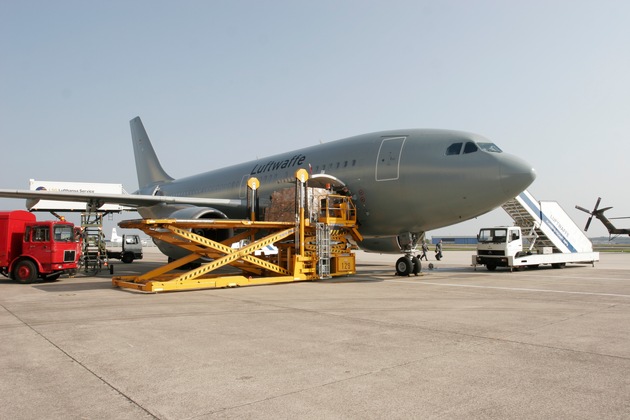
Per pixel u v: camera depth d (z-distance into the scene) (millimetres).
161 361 5477
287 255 16062
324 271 15508
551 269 22406
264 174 21156
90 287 13984
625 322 7895
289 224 15625
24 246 15664
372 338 6641
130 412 3904
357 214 17109
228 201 19469
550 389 4441
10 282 15984
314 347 6121
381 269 22469
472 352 5840
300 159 19688
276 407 4000
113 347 6152
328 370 5090
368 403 4086
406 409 3941
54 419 3770
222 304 10023
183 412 3902
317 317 8359
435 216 15422
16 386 4594
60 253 15898
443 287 13523
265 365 5289
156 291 12320
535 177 13891
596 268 23250
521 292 12281
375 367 5191
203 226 14227
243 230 17812
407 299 10812
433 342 6383
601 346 6148
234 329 7293
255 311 9047
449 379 4754
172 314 8719
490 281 15500
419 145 15656
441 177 14797
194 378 4820
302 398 4219
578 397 4227
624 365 5254
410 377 4824
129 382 4699
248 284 13930
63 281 16375
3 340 6578
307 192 15906
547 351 5887
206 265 13523
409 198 15531
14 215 16094
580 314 8719
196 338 6668
